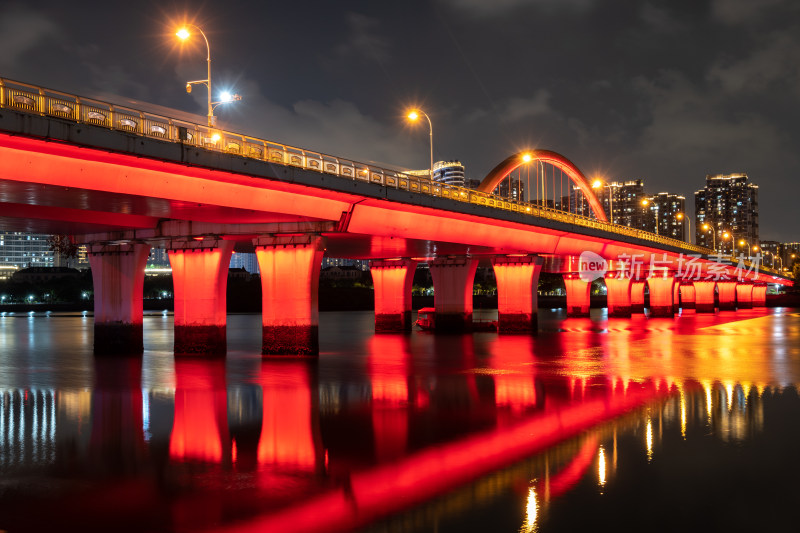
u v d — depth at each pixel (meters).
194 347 49.09
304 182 40.56
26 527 15.40
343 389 34.28
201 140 35.06
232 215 43.09
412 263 80.12
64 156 30.59
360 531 15.10
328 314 152.88
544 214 70.94
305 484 18.41
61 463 20.47
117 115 30.92
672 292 123.06
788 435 23.41
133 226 48.31
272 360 46.84
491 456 20.97
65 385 36.28
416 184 51.69
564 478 18.73
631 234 96.38
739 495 17.30
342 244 60.75
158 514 16.17
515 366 44.31
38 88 28.14
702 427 24.72
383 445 22.47
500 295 77.00
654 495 17.31
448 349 57.12
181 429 25.02
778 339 67.75
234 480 18.78
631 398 31.16
